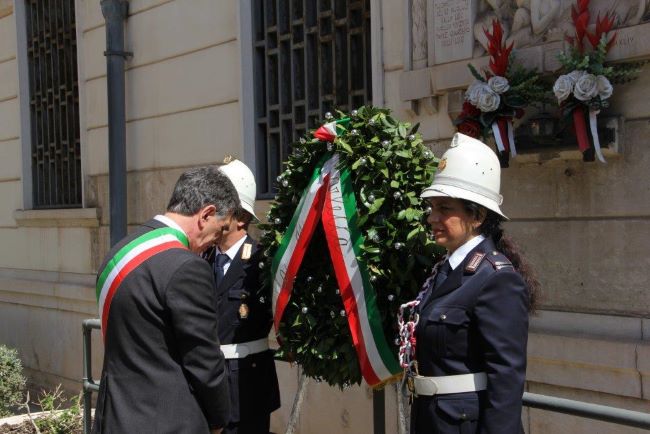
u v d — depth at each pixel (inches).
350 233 125.8
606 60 162.2
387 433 209.3
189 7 277.0
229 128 263.0
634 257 163.9
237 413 142.8
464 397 99.0
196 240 115.6
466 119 176.1
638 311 163.8
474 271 100.4
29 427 235.5
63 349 339.0
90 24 322.3
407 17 203.5
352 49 233.1
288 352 138.2
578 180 172.6
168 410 104.3
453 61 191.5
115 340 108.0
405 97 202.7
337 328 130.1
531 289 105.6
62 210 334.6
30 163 369.4
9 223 375.9
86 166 325.4
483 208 103.3
